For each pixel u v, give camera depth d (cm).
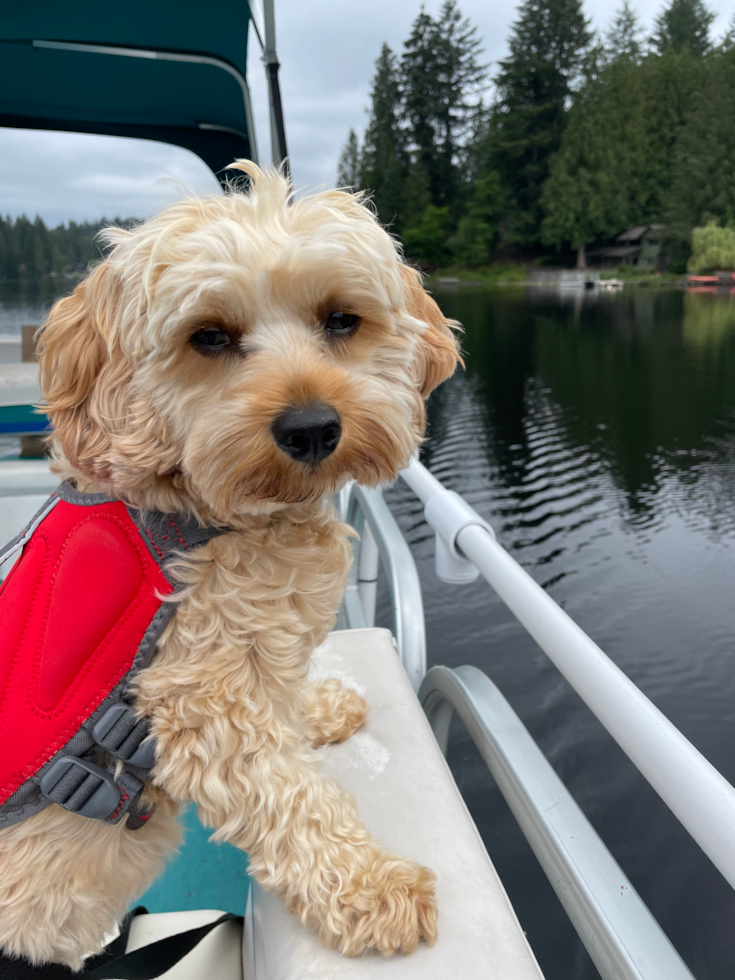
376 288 29
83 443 27
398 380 31
